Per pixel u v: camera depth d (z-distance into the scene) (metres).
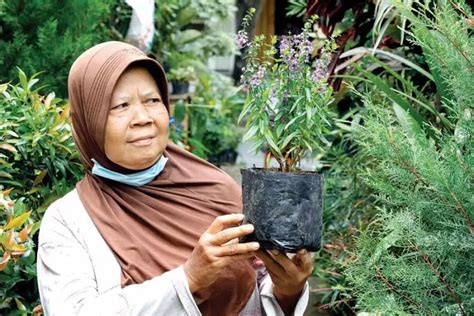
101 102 1.92
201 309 2.00
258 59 1.85
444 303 1.70
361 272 1.79
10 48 4.00
